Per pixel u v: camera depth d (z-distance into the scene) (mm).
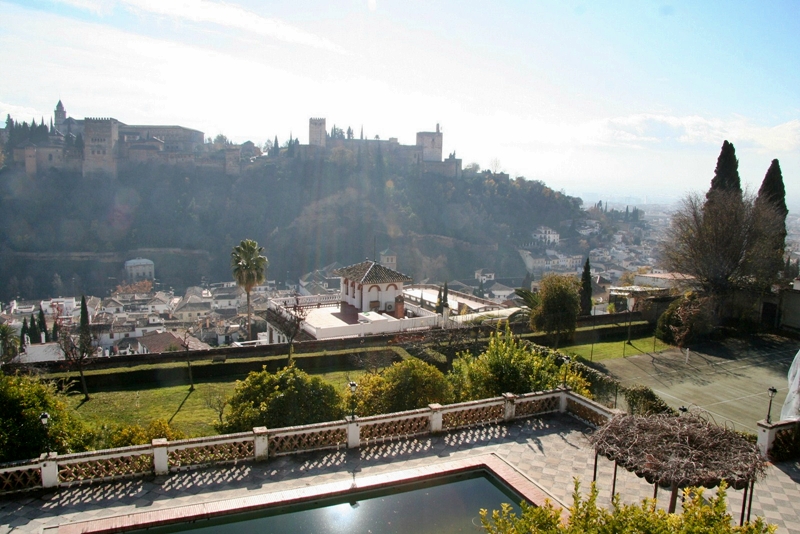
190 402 24859
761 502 10898
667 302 38344
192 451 11664
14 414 11852
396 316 39406
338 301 44219
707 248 34719
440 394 16000
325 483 10992
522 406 14820
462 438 13445
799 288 33875
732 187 38156
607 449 9094
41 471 10547
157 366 28922
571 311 30516
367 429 13039
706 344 32531
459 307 44969
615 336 35625
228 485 10922
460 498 10914
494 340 17703
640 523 6469
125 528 9328
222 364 29516
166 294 120125
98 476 11062
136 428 13992
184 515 9680
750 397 22812
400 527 9750
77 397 25719
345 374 28562
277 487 10859
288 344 32344
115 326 83125
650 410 16406
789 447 13016
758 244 34094
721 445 8680
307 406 14180
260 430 11977
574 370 20469
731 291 34750
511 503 10680
